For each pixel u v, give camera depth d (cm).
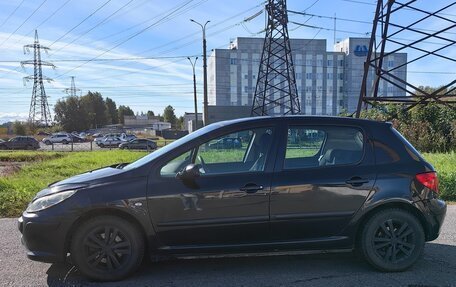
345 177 478
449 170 1000
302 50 10312
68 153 3148
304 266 506
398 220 484
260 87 7906
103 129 12338
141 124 14088
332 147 496
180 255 464
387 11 1680
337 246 480
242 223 463
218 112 6281
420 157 506
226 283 453
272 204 467
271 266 506
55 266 507
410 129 1794
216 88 10062
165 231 457
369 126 508
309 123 501
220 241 466
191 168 450
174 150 478
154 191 456
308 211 471
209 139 489
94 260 456
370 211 482
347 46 10431
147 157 496
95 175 479
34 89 9488
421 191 486
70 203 447
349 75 10325
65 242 450
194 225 458
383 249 485
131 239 459
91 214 455
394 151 498
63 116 12356
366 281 457
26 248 460
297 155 488
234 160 490
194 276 474
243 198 463
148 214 454
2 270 495
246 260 527
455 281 457
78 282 458
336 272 486
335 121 505
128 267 459
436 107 1872
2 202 882
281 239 473
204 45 3731
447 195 936
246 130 496
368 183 480
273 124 498
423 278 465
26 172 1578
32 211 457
